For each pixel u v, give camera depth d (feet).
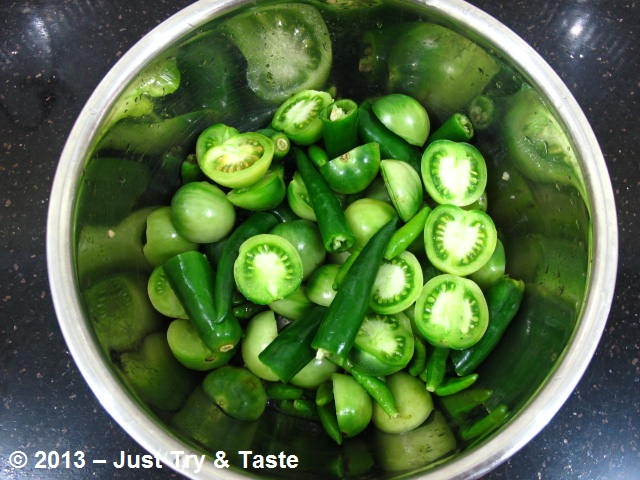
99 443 1.26
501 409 1.11
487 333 1.20
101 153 1.10
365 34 1.22
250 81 1.30
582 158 1.04
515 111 1.17
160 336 1.26
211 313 1.17
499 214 1.33
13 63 1.44
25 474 1.23
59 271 1.01
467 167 1.27
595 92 1.43
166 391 1.16
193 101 1.25
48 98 1.43
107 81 1.06
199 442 1.07
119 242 1.20
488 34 1.07
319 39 1.24
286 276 1.20
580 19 1.46
